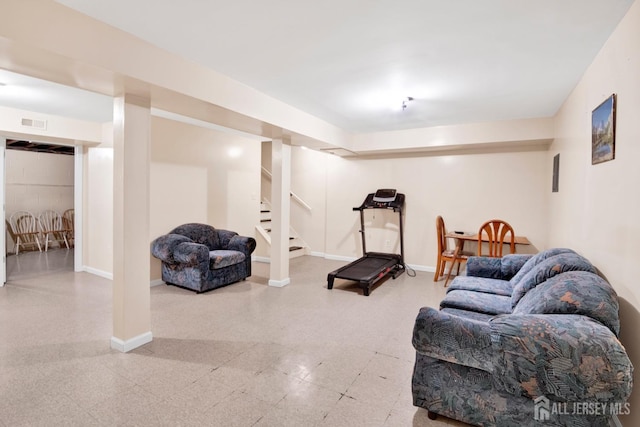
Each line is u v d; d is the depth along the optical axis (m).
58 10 1.86
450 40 2.28
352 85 3.20
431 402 1.82
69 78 2.25
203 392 2.12
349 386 2.21
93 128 4.71
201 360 2.52
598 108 2.30
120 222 2.57
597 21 2.00
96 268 5.02
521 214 5.00
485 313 2.50
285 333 3.02
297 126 4.05
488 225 4.37
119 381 2.22
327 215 6.67
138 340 2.70
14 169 6.80
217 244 4.88
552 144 4.33
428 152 5.63
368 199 5.88
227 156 5.45
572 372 1.43
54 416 1.87
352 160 6.37
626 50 1.87
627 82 1.85
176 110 3.06
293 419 1.88
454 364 1.76
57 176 7.42
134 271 2.64
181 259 4.06
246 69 2.83
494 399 1.67
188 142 4.79
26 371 2.32
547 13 1.93
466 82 3.08
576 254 2.46
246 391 2.14
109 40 2.10
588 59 2.52
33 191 7.07
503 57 2.54
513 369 1.52
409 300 4.02
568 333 1.47
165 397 2.06
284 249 4.54
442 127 4.91
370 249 6.23
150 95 2.62
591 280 1.84
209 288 4.20
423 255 5.74
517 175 5.01
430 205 5.64
